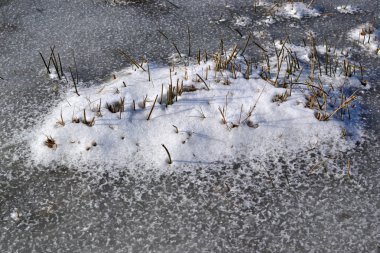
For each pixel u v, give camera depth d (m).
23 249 1.95
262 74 2.89
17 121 2.58
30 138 2.46
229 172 2.31
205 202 2.15
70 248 1.95
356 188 2.22
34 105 2.70
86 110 2.57
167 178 2.28
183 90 2.71
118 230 2.02
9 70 3.02
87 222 2.06
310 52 3.20
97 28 3.50
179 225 2.04
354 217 2.07
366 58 3.17
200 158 2.38
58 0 3.92
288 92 2.71
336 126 2.53
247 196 2.18
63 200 2.16
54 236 2.00
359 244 1.95
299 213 2.10
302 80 2.86
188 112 2.56
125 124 2.48
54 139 2.41
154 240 1.98
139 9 3.77
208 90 2.70
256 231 2.02
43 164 2.33
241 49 3.23
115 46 3.27
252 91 2.70
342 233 2.00
